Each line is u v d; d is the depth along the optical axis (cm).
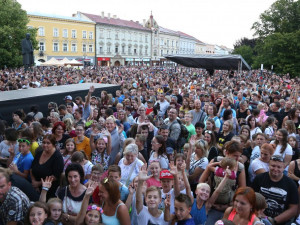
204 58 2245
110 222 314
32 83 1483
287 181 354
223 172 386
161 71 3881
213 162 425
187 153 482
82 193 363
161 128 556
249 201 298
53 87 1223
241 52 6994
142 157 500
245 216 301
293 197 349
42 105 954
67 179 364
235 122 720
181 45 9744
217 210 389
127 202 359
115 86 1385
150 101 891
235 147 401
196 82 1853
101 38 6688
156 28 8212
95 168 390
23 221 307
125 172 446
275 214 354
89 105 849
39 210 299
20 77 1831
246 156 494
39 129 545
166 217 334
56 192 416
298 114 733
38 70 3011
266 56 4269
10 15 3662
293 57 3994
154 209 341
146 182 405
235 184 393
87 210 325
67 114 765
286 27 4338
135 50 7706
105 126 637
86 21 6312
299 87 1429
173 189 382
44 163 431
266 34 4650
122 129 607
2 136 579
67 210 357
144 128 589
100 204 351
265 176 367
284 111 847
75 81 1855
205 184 365
